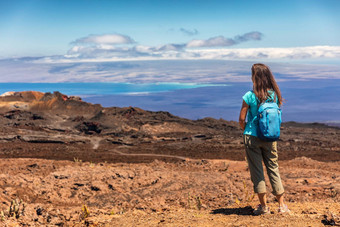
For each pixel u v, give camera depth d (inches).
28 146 2780.5
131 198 420.5
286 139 3159.5
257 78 236.1
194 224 223.3
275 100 237.1
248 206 268.8
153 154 2320.4
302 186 446.3
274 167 241.4
